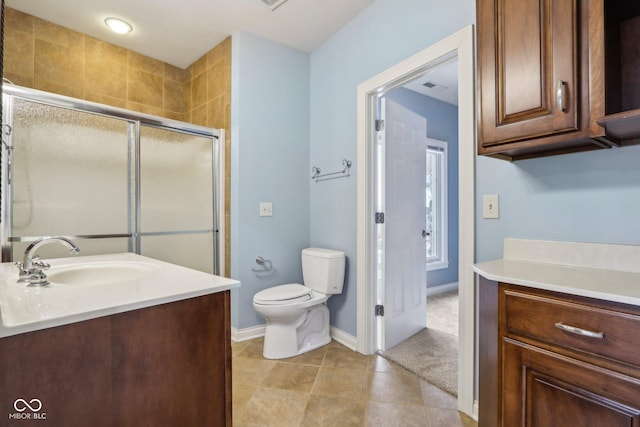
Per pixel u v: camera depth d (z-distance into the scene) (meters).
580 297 0.88
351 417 1.58
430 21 1.81
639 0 1.12
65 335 0.79
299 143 2.83
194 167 2.57
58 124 1.96
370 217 2.30
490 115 1.28
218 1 2.19
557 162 1.32
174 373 0.98
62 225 1.97
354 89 2.37
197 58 3.00
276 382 1.89
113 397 0.86
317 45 2.75
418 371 2.02
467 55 1.60
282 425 1.52
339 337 2.51
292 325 2.26
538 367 0.97
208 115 2.88
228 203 2.64
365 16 2.27
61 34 2.49
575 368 0.88
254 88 2.59
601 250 1.20
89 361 0.82
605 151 1.20
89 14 2.34
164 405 0.96
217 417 1.08
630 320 0.79
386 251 2.34
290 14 2.33
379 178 2.36
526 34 1.16
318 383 1.89
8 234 1.78
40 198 1.90
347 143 2.45
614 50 1.11
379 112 2.37
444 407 1.66
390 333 2.37
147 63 2.96
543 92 1.11
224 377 1.11
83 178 2.05
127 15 2.35
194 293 1.02
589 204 1.23
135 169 2.27
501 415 1.07
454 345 2.43
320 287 2.43
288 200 2.77
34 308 0.82
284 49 2.75
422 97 3.74
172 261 2.46
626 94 1.15
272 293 2.29
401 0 1.99
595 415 0.85
